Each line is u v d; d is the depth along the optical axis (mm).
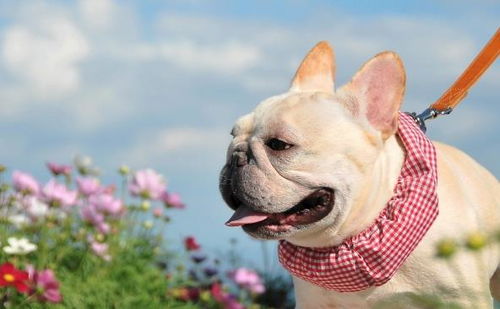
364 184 1664
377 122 1679
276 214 1666
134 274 2135
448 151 1828
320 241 1696
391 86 1677
